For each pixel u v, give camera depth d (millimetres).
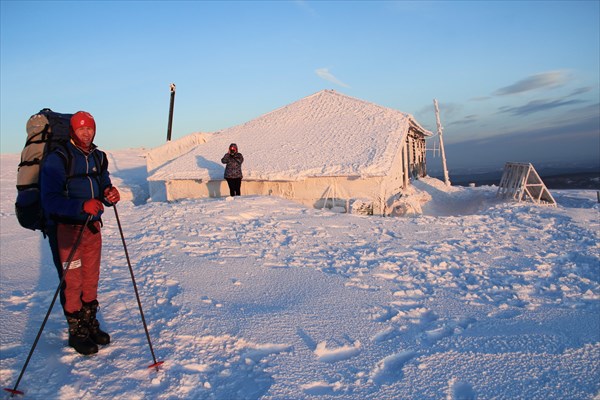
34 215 3742
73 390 3098
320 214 11250
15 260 6934
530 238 8773
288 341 3932
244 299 5020
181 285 5441
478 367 3492
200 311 4566
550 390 3148
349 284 5660
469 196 22516
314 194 15312
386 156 14992
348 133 17781
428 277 6051
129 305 4805
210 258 6852
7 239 8773
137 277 5844
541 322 4484
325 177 14984
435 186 24750
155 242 8062
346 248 7781
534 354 3711
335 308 4770
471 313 4770
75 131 3646
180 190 18312
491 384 3240
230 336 4004
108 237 8578
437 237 8789
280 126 20500
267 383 3229
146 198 23328
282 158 16719
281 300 5004
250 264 6562
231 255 7090
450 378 3312
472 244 8234
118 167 43000
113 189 3783
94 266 3803
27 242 8305
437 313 4750
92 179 3783
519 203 14562
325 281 5766
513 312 4816
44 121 3750
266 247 7727
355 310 4730
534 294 5516
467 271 6453
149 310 4668
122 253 7191
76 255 3637
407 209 14469
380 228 9656
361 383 3238
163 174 18203
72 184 3660
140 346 3828
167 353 3689
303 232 9047
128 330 4168
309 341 3936
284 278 5887
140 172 38000
